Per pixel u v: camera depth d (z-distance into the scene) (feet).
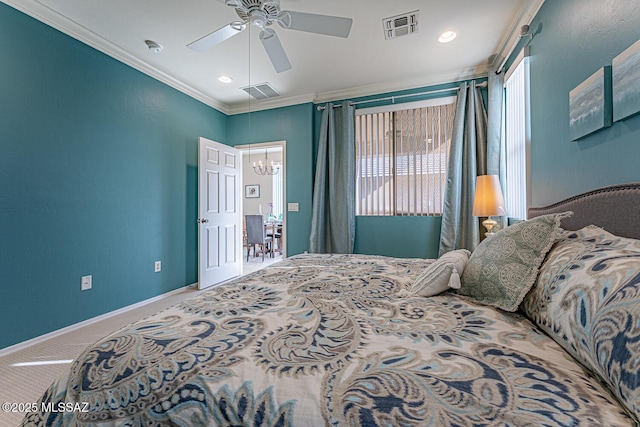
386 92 11.68
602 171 4.42
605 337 1.88
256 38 8.36
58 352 6.58
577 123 5.00
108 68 8.81
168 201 11.03
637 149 3.74
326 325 2.94
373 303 3.62
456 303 3.60
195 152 12.30
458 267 3.97
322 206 12.19
